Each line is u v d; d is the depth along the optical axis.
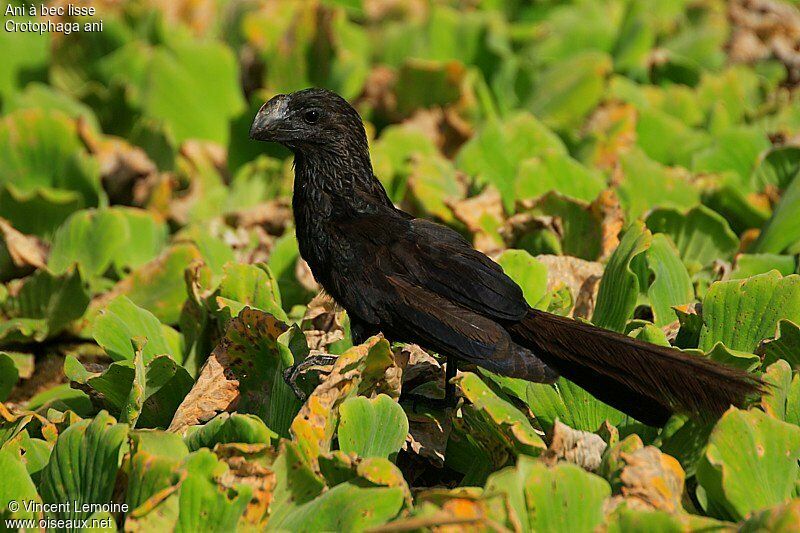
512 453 7.45
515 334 8.27
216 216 13.98
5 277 12.04
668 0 20.19
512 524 6.09
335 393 7.35
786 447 6.85
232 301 9.26
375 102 16.22
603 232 10.95
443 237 8.85
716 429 6.75
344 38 17.67
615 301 9.09
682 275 9.95
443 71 15.57
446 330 8.12
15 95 15.60
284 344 8.20
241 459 6.70
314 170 9.36
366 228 8.87
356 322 8.87
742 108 16.09
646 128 14.55
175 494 6.50
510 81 17.11
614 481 6.75
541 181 12.02
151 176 14.28
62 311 11.09
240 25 18.42
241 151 15.36
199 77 16.02
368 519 6.39
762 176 12.91
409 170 13.15
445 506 6.11
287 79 16.39
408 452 8.17
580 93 15.82
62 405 9.47
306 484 6.94
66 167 13.92
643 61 17.61
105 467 6.98
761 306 8.38
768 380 7.38
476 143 13.09
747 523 6.00
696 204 11.73
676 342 8.90
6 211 13.15
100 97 16.50
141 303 11.33
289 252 11.73
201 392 8.52
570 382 8.23
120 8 19.03
